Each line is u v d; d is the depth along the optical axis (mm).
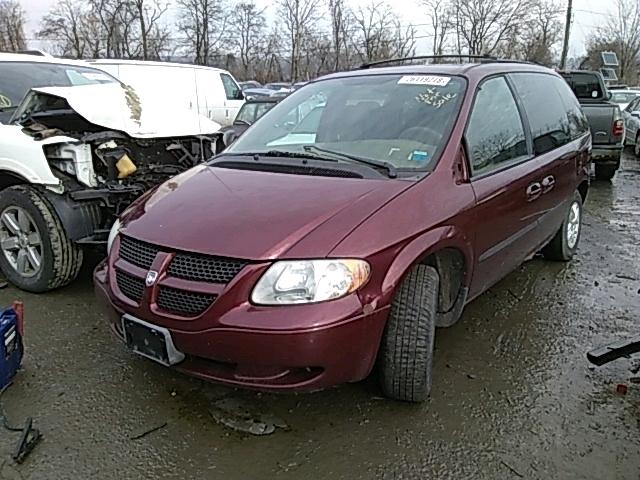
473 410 2961
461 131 3303
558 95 4855
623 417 2930
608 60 26672
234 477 2479
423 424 2836
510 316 4125
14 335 3135
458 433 2777
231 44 41969
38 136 4281
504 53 40594
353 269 2518
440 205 2941
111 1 38656
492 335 3822
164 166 4758
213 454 2611
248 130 4000
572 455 2639
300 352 2441
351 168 3121
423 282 2830
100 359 3395
